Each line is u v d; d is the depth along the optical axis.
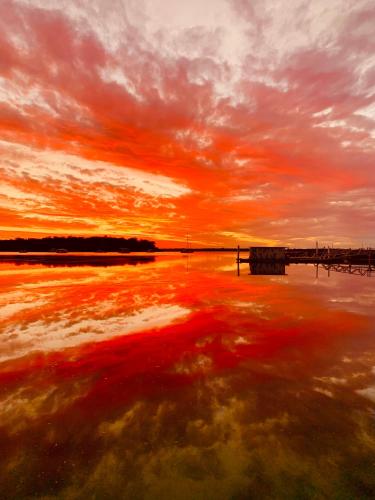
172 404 4.23
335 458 3.13
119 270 25.70
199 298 12.09
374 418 3.83
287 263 38.06
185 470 3.01
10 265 31.09
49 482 2.88
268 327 7.91
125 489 2.80
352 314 9.28
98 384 4.82
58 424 3.77
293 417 3.87
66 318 8.88
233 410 4.06
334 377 5.01
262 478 2.89
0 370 5.34
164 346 6.54
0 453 3.25
